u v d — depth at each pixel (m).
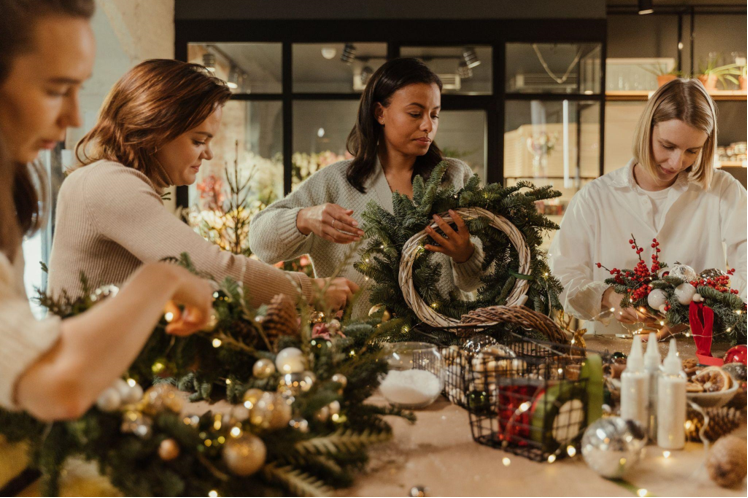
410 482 0.74
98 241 1.12
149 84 1.20
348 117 5.39
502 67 5.27
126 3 4.03
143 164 1.22
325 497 0.68
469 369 0.98
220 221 3.22
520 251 1.37
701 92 1.87
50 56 0.65
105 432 0.66
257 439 0.68
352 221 1.44
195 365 0.89
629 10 5.93
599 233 2.11
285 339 0.89
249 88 5.35
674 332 1.57
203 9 5.26
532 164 5.34
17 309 0.54
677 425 0.85
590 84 5.30
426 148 1.68
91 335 0.53
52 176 3.31
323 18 5.28
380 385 1.01
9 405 0.53
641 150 1.96
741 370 1.08
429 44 5.29
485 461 0.81
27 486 0.75
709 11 5.89
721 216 2.02
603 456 0.75
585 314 1.82
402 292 1.33
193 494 0.66
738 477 0.73
